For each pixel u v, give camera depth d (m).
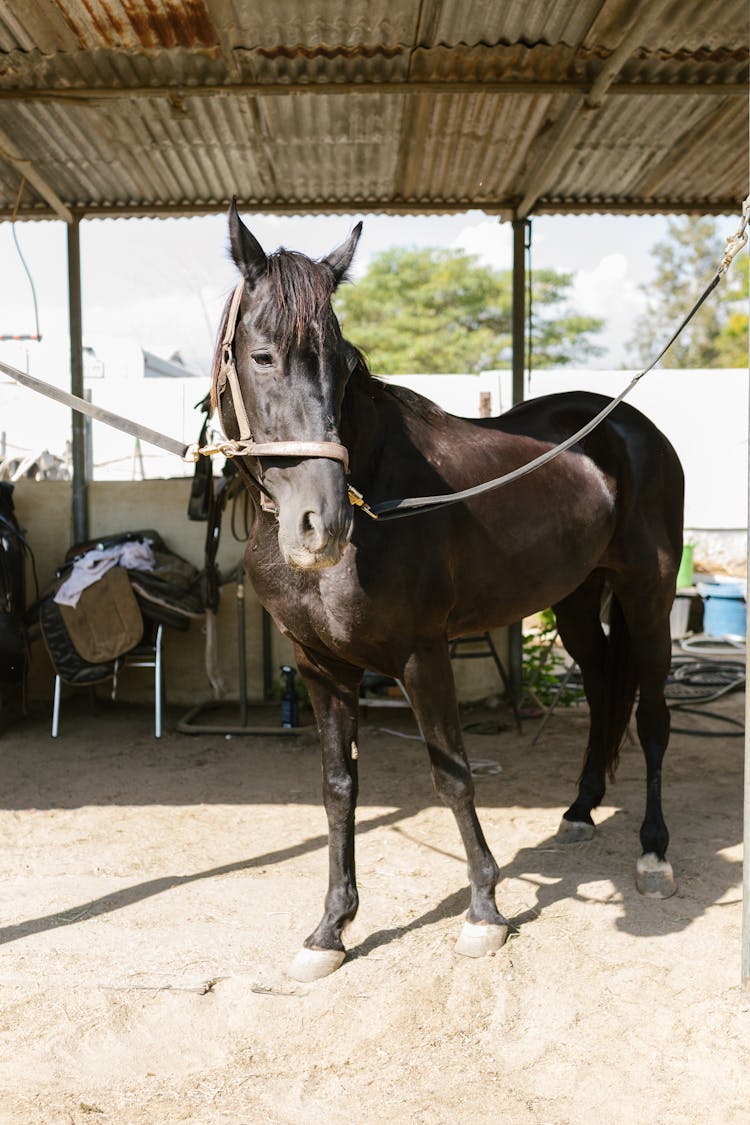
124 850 3.76
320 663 2.77
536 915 3.06
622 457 3.44
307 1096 2.20
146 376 15.66
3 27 3.91
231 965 2.76
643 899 3.17
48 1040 2.40
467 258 32.81
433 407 3.04
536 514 3.03
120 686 6.28
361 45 4.14
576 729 5.66
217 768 4.92
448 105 4.76
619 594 3.53
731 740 5.39
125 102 4.65
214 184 5.81
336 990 2.62
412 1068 2.29
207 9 3.77
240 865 3.59
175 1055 2.40
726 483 11.82
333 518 2.06
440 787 2.79
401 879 3.39
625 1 3.75
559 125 4.88
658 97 4.68
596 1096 2.17
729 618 8.79
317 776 4.78
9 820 4.13
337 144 5.24
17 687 5.85
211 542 5.35
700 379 11.80
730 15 3.90
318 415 2.12
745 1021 2.43
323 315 2.16
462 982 2.64
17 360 12.41
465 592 2.89
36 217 6.14
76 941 2.93
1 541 5.33
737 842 3.69
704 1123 2.07
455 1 3.76
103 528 6.27
